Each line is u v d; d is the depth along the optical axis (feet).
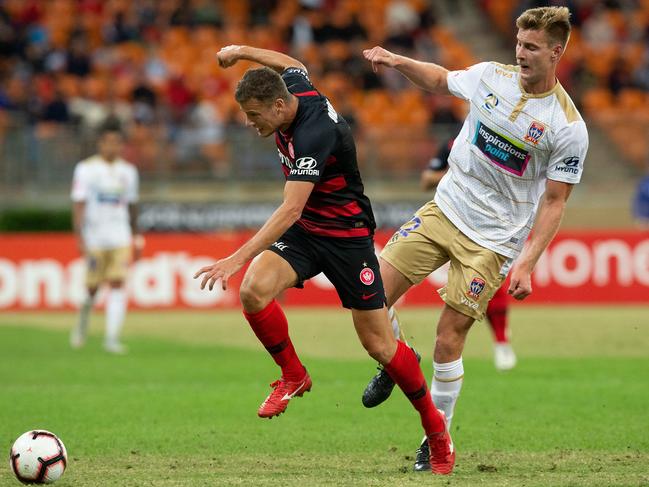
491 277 75.51
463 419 96.68
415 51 298.35
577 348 152.25
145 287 204.64
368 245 72.23
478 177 75.66
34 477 65.82
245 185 246.27
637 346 154.20
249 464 76.23
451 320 75.61
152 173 244.01
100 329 179.52
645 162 258.98
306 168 67.72
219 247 206.28
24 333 172.86
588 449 81.71
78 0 301.02
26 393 112.37
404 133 246.27
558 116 73.36
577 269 207.51
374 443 85.46
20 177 238.68
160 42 296.30
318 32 299.17
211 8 305.94
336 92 282.15
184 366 135.85
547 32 71.15
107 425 93.61
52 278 204.44
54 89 270.46
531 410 101.14
